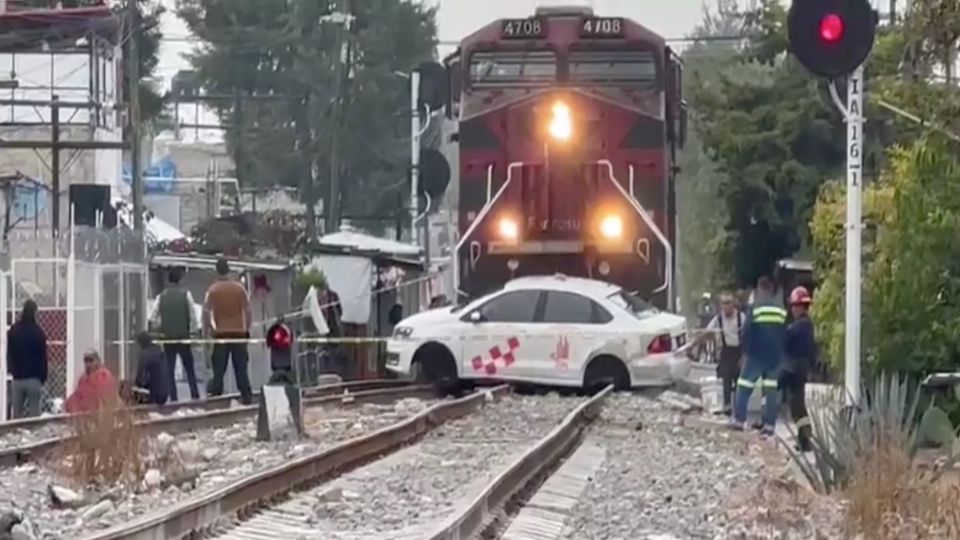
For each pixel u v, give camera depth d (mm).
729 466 58281
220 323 83500
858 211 48531
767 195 131000
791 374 65750
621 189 86438
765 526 43125
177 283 86000
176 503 42719
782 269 116750
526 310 86062
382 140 188625
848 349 49219
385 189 188625
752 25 143000
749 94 131625
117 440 50250
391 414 76312
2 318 75250
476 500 40125
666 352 85062
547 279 86500
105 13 124875
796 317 65938
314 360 104188
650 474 55000
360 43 189125
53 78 127250
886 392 51312
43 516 42781
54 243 83688
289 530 40062
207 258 110438
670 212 87812
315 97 190500
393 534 38969
